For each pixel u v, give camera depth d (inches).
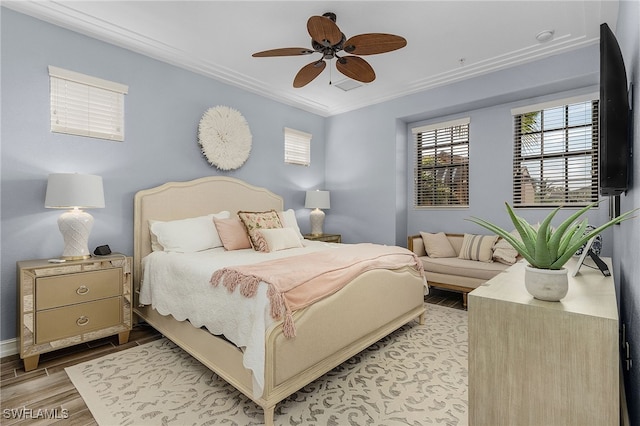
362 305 89.1
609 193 67.3
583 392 38.7
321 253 104.1
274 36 117.3
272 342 63.9
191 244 116.0
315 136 205.2
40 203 101.0
